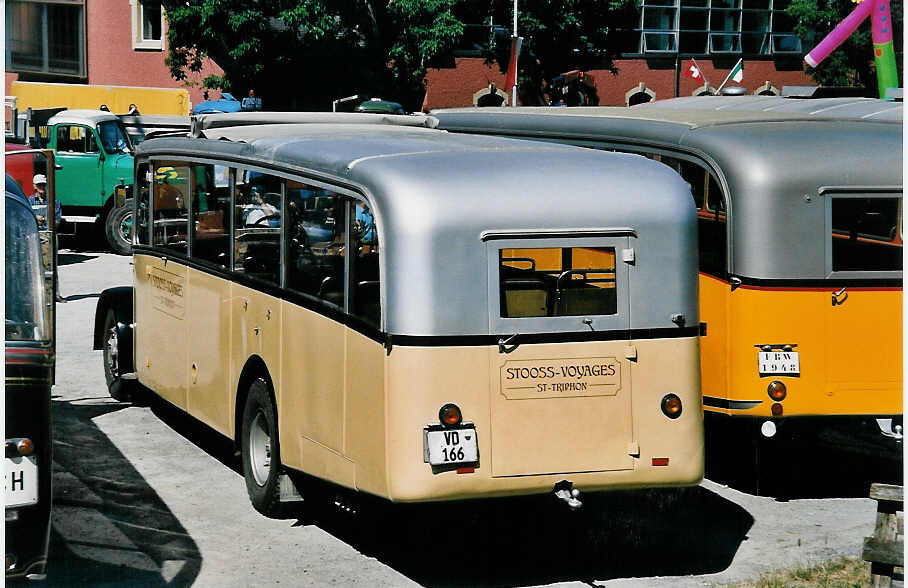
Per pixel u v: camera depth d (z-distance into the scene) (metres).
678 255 7.64
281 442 8.57
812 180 9.44
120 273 22.38
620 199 7.54
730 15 48.06
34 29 41.66
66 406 12.31
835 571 7.85
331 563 7.99
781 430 9.60
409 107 37.59
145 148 11.48
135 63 41.75
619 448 7.52
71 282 21.06
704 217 9.93
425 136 9.26
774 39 48.72
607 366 7.48
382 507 8.88
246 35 35.12
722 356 9.70
